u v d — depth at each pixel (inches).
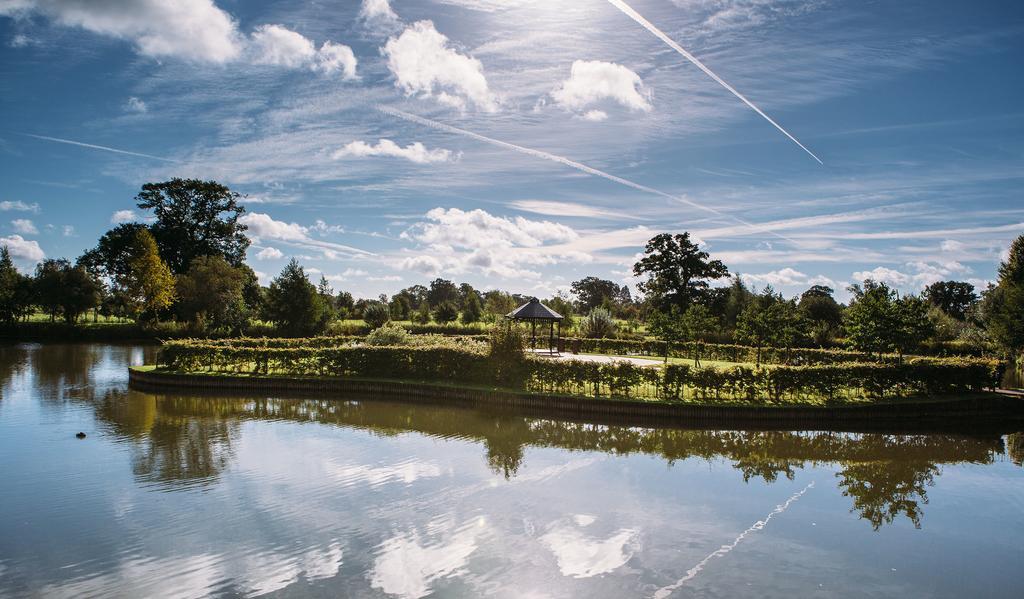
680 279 2311.8
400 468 508.1
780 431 714.8
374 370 948.0
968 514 437.7
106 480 462.6
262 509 407.2
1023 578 335.0
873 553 364.8
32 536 359.9
